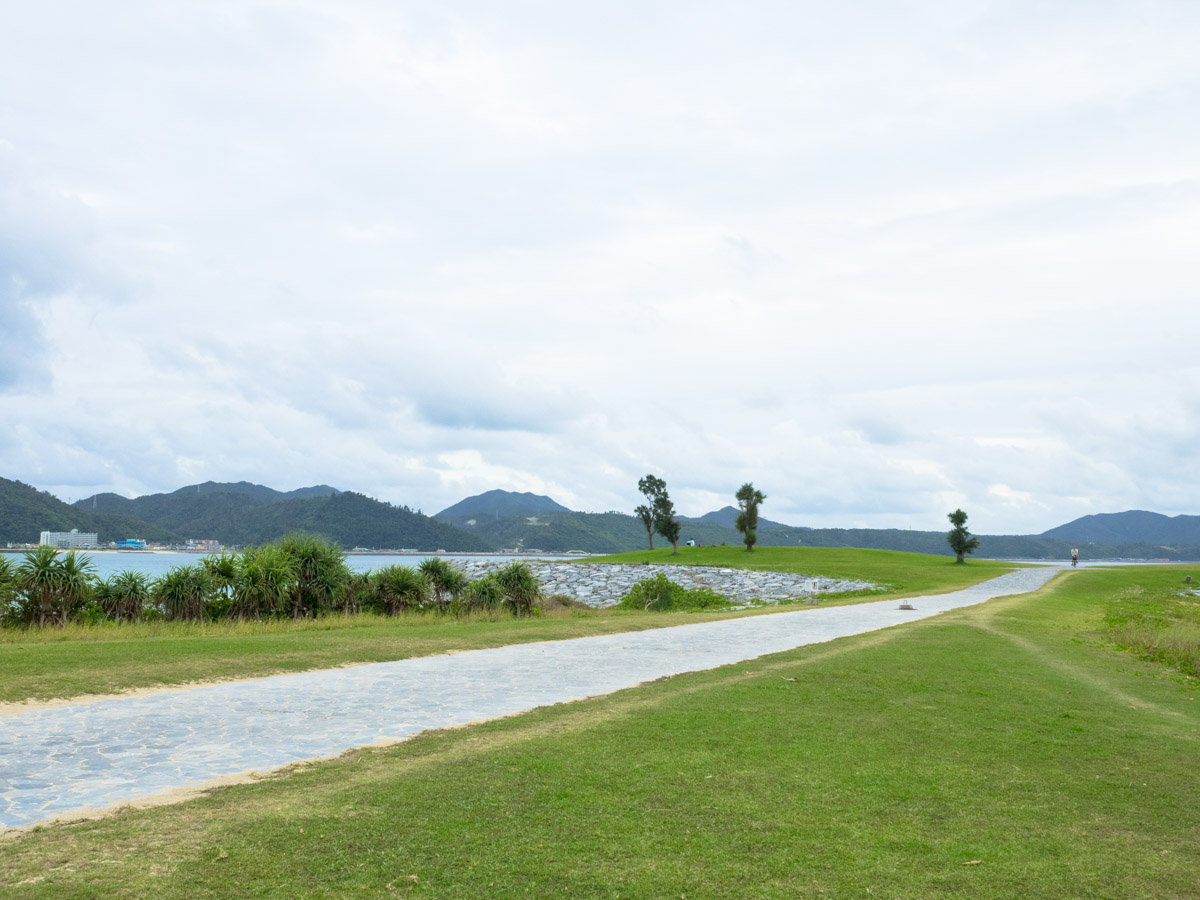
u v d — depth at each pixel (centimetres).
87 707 1177
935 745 1006
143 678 1391
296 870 575
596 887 564
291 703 1235
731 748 959
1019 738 1057
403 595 3047
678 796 773
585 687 1417
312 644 1867
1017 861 639
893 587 5678
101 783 794
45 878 548
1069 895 579
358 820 683
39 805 720
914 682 1477
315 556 2867
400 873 577
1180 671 1812
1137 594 5116
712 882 580
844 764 904
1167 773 908
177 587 2503
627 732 1034
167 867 573
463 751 932
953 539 9544
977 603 3953
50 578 2323
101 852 599
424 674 1555
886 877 600
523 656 1847
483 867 592
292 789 773
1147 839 697
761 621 2877
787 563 8388
